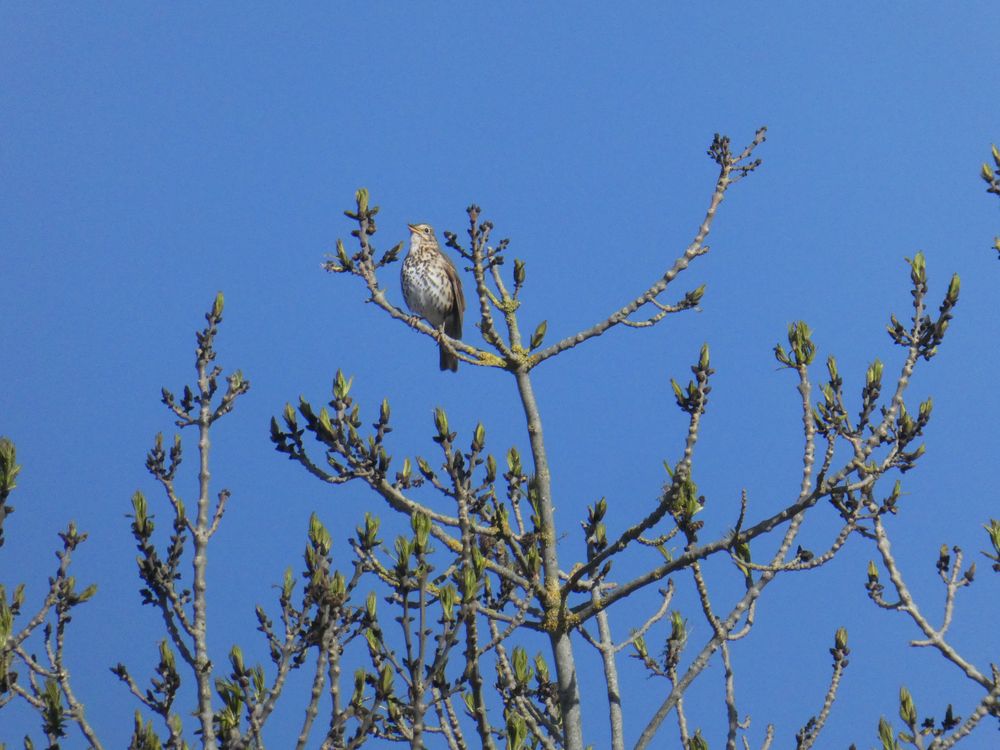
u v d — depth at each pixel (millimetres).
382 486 13203
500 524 13766
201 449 12695
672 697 13055
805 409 13180
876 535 12711
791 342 13383
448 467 12648
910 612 12375
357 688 11266
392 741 12406
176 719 11125
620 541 13336
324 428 13047
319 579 10781
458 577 11281
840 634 13516
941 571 12555
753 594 13164
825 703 13359
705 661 13164
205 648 11375
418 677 10664
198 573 11734
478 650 11180
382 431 13211
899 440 12875
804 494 13031
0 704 10320
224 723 11094
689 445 12953
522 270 15398
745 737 13492
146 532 11727
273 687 10641
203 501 12328
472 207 15000
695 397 12984
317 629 10711
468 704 13797
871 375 13070
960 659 12125
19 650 11117
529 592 13312
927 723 12273
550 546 14172
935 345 13133
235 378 13164
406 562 10922
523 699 14055
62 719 10805
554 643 13852
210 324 13383
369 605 11477
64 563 11328
